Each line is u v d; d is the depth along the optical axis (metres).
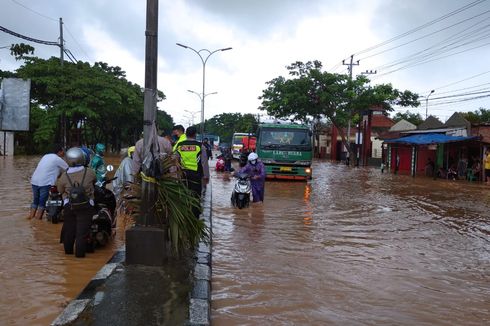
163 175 6.00
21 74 30.28
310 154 20.20
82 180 6.64
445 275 6.38
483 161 24.69
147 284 5.03
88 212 6.56
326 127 65.31
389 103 38.31
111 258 6.12
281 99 38.09
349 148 40.53
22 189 13.87
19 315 4.47
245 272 6.18
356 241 8.35
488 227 10.35
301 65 38.59
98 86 32.19
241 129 94.06
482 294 5.61
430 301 5.30
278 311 4.84
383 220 10.77
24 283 5.40
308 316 4.73
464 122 28.98
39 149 40.81
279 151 20.06
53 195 8.81
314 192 16.47
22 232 8.00
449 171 26.92
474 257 7.47
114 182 9.35
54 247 7.09
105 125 46.34
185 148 7.67
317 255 7.22
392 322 4.66
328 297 5.31
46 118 33.94
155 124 5.96
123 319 4.07
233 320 4.57
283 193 15.84
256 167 12.60
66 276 5.69
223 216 10.63
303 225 9.77
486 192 18.58
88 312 4.21
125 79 44.09
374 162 44.56
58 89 30.20
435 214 12.09
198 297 4.68
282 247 7.68
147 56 5.91
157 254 5.76
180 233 6.01
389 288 5.71
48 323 4.30
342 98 37.94
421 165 33.38
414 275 6.31
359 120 40.41
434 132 31.70
